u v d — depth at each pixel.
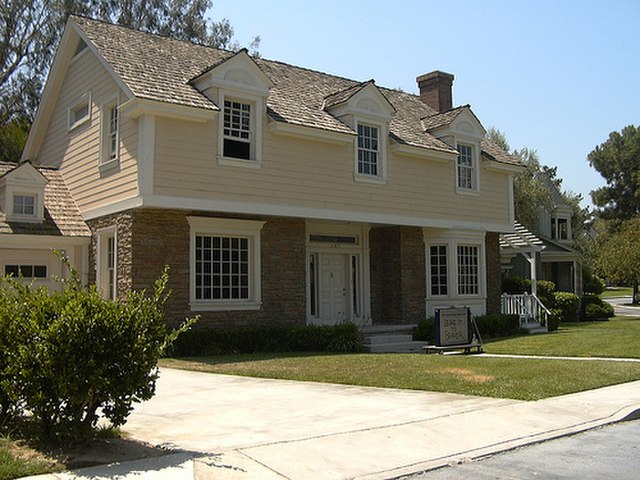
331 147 19.53
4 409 7.13
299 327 18.08
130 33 19.27
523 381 11.55
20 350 6.41
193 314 16.97
